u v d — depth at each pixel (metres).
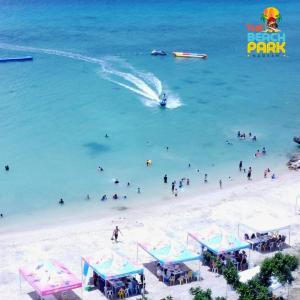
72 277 53.16
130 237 68.06
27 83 148.12
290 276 51.59
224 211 76.06
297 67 177.00
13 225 75.12
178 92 143.25
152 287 55.91
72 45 197.50
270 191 84.12
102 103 131.75
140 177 92.75
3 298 53.94
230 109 130.75
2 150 103.31
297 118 125.56
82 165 97.38
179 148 106.00
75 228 72.56
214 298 52.94
